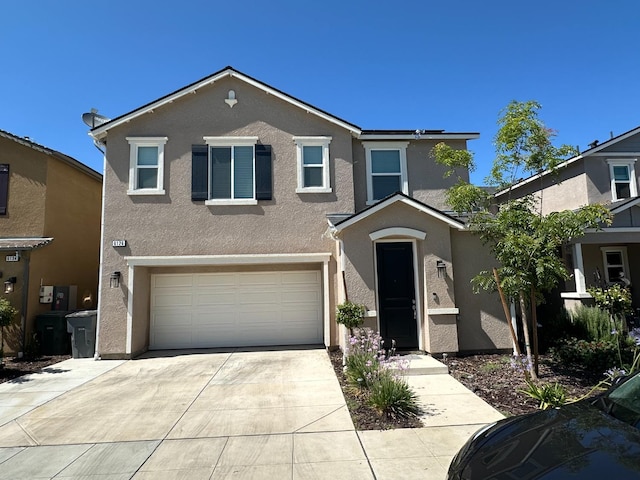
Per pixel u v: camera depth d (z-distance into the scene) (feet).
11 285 37.60
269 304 39.68
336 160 39.55
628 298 33.86
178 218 37.55
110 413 21.47
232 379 27.68
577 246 39.34
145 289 38.27
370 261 32.32
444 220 32.48
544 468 9.21
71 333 36.96
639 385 12.91
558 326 32.22
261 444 17.26
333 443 17.16
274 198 38.55
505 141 25.93
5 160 41.14
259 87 39.14
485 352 32.50
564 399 20.22
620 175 51.01
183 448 17.07
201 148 38.45
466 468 10.45
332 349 36.55
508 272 24.62
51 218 41.75
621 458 9.11
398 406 20.21
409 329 33.04
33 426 19.81
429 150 41.83
